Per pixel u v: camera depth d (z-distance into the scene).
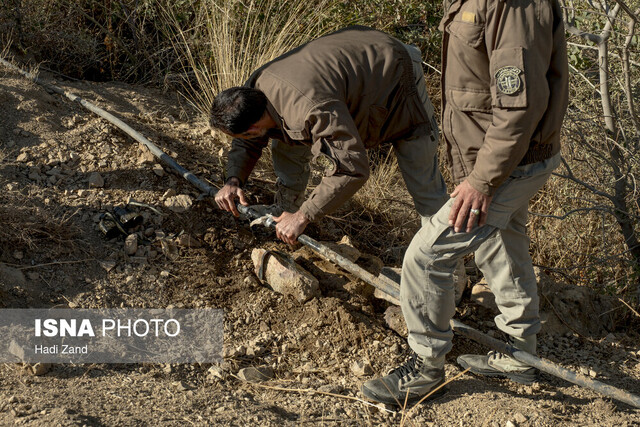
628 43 3.71
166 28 5.77
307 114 2.87
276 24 5.43
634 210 4.21
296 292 3.69
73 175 4.18
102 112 4.70
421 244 2.83
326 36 3.20
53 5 5.55
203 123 5.13
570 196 4.46
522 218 3.07
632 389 3.44
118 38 5.64
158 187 4.24
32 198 3.92
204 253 3.95
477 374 3.45
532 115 2.49
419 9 5.97
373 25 5.86
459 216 2.70
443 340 3.02
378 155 5.41
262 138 3.55
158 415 2.78
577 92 4.64
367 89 3.04
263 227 4.17
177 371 3.26
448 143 2.89
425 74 6.07
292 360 3.43
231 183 3.63
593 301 4.12
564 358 3.69
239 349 3.40
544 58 2.49
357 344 3.53
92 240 3.82
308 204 3.00
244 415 2.87
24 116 4.48
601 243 4.48
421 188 3.44
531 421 2.99
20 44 5.24
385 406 3.10
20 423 2.59
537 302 3.21
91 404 2.80
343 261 3.47
